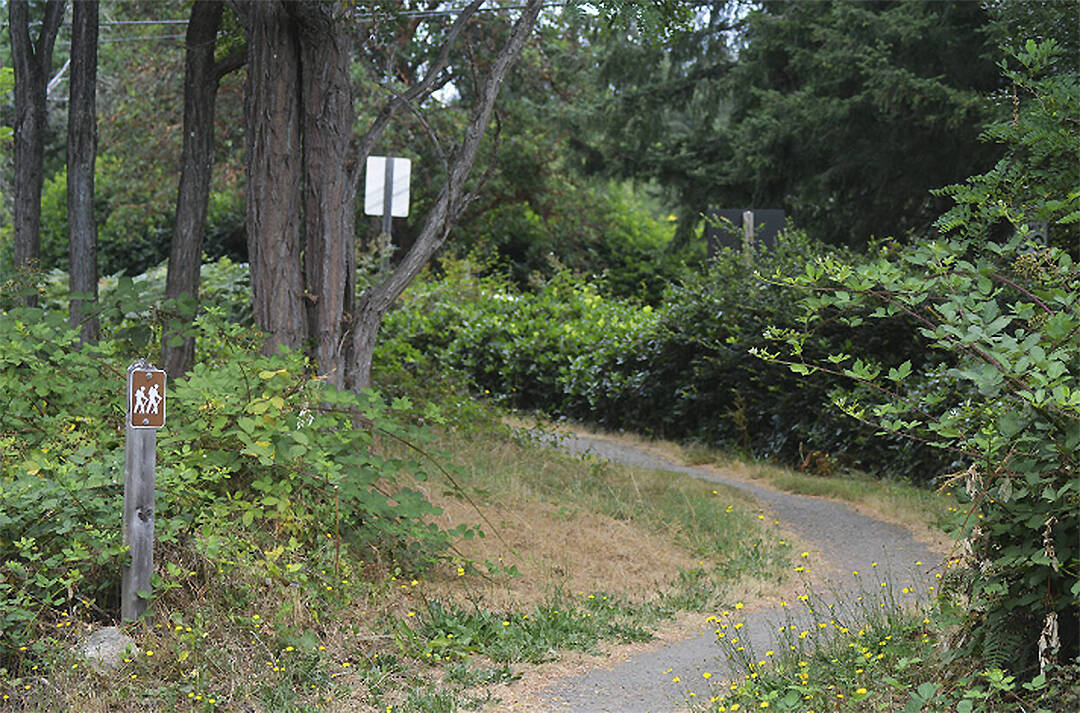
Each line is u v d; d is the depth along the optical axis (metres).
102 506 6.16
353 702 5.52
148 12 25.41
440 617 6.76
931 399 5.12
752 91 22.30
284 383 7.66
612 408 17.70
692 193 25.45
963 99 16.97
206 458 7.10
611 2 9.30
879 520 10.88
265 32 9.54
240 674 5.59
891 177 19.72
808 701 5.36
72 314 10.49
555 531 9.30
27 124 10.95
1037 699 4.75
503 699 5.67
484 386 19.59
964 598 5.52
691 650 6.69
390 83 10.45
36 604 5.84
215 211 31.22
